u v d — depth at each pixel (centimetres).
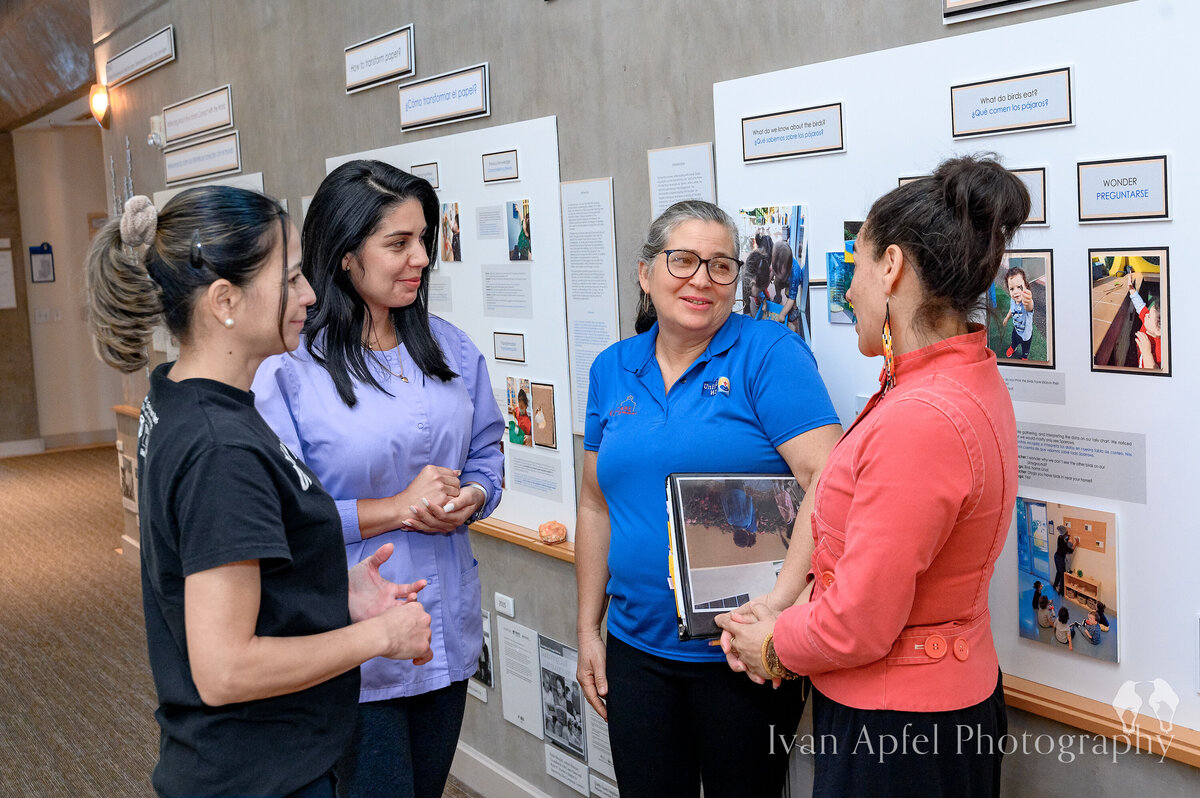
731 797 193
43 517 752
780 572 175
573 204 269
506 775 322
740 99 218
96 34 575
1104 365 166
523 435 301
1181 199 154
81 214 1055
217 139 452
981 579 144
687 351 195
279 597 134
